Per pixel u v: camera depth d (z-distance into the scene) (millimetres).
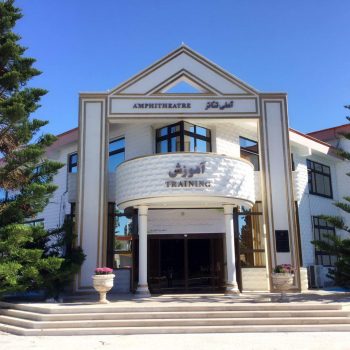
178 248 16688
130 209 16953
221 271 16469
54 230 15234
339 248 15438
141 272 15102
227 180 14875
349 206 15844
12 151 14570
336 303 11578
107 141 16859
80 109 17047
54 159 22125
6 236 13398
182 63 17422
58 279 14703
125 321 10672
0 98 14945
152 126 17828
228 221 15336
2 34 15758
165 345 9000
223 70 17359
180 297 14453
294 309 11188
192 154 14750
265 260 16812
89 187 16516
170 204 16047
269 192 16641
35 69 15914
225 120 17219
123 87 17203
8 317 11906
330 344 8875
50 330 10406
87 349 8711
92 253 16031
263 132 17031
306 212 20609
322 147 21875
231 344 9000
